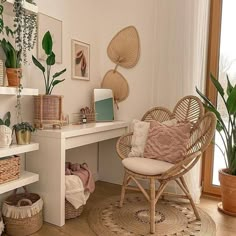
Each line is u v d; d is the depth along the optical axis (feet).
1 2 5.64
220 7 8.13
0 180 5.48
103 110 9.16
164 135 6.89
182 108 7.57
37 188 6.66
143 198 8.16
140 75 8.98
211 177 8.54
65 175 6.61
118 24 9.29
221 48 8.22
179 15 7.97
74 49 8.46
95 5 9.34
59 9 7.79
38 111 6.75
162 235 5.99
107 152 9.82
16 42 6.13
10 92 5.65
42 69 6.76
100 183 9.69
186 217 6.93
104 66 9.70
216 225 6.57
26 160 6.75
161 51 8.39
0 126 5.74
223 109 8.21
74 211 6.69
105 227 6.31
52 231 6.13
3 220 5.98
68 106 8.35
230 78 8.16
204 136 6.24
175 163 6.52
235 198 7.04
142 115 9.02
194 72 7.80
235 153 7.09
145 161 6.56
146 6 8.72
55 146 6.31
